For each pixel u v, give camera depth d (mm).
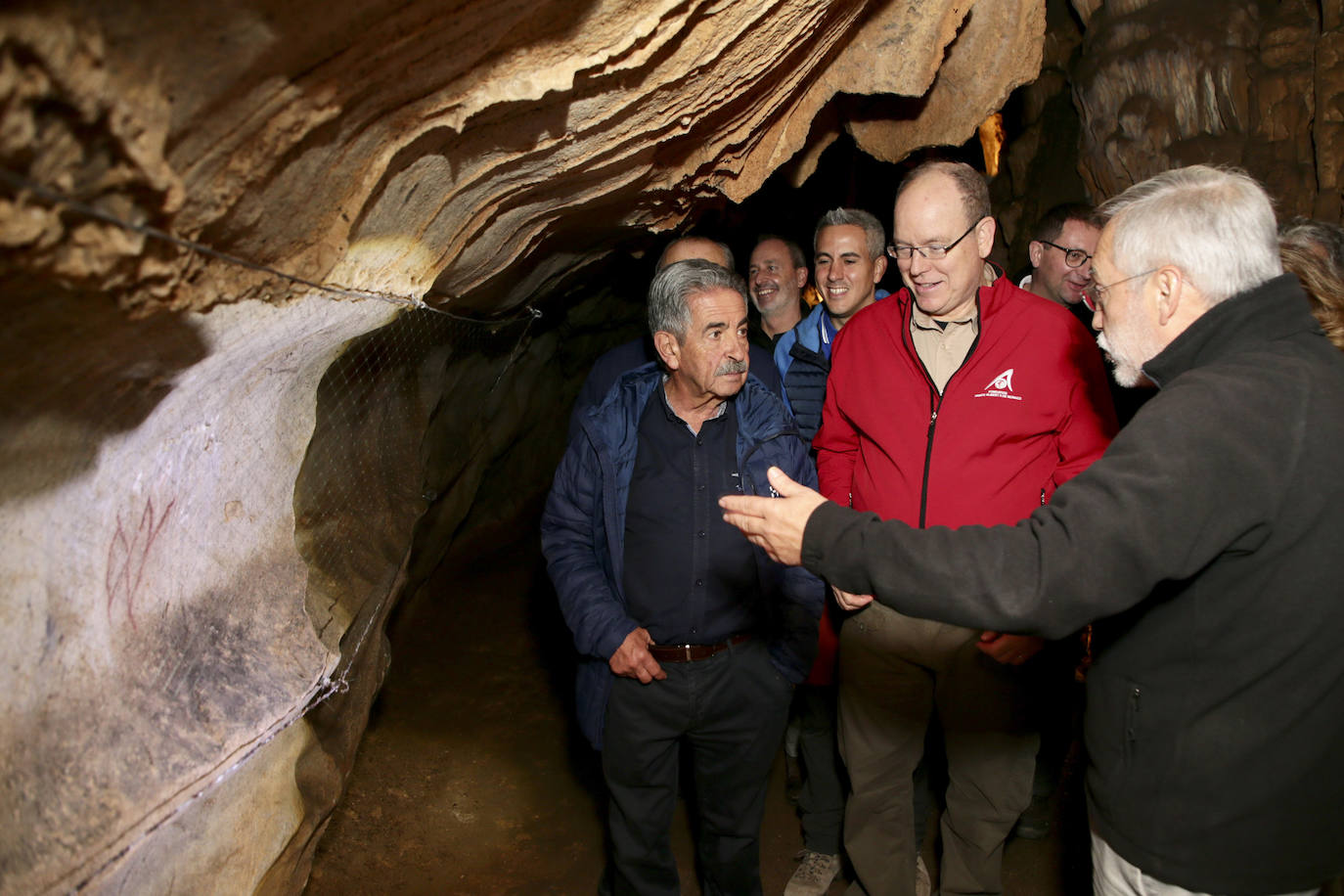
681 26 1373
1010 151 4809
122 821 1051
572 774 2938
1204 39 3629
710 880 2154
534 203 1954
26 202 639
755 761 2010
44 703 988
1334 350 1141
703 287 1812
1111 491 1051
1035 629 1080
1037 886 2398
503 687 3461
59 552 985
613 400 2002
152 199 750
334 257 1165
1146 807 1201
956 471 1890
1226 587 1111
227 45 725
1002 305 1915
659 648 1920
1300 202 3521
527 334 3980
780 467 1962
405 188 1340
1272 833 1125
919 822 2379
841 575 1191
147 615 1187
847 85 2393
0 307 704
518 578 4426
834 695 2338
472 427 3873
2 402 804
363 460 2248
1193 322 1154
